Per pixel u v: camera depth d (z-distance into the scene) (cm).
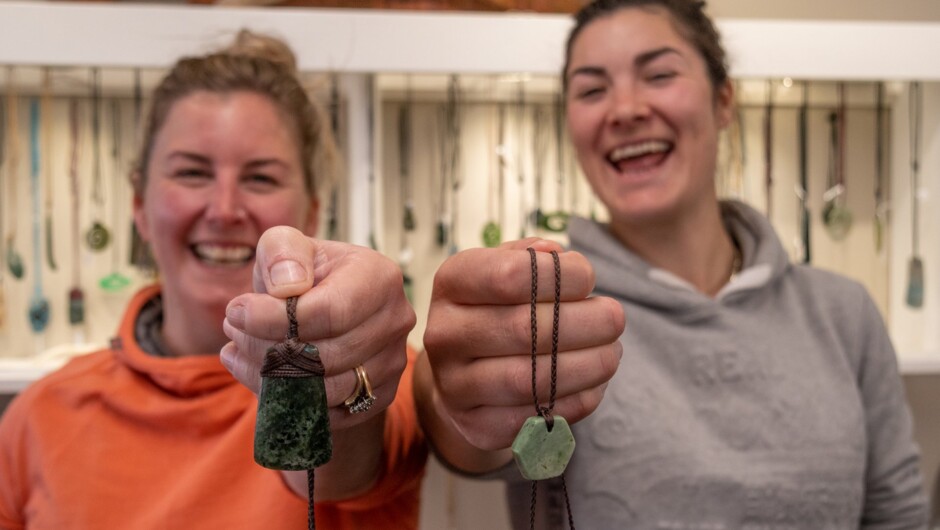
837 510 60
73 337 109
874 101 111
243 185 61
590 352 35
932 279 105
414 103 110
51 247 105
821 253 114
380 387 35
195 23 87
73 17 86
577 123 72
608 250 70
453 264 36
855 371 68
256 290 33
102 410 58
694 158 69
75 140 105
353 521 52
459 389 36
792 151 113
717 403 62
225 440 54
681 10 71
